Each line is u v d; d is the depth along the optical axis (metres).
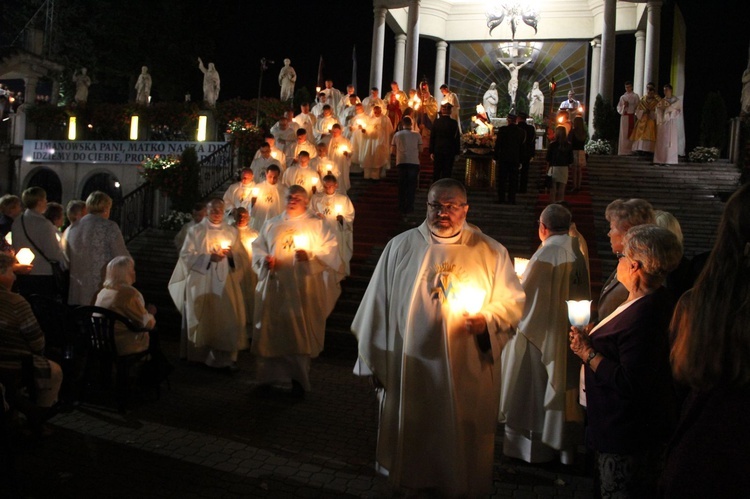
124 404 5.83
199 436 5.30
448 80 25.58
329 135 15.45
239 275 7.77
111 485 4.30
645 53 20.67
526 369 4.94
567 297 4.82
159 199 14.20
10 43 27.53
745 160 13.95
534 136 13.07
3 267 4.72
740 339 2.01
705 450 2.06
